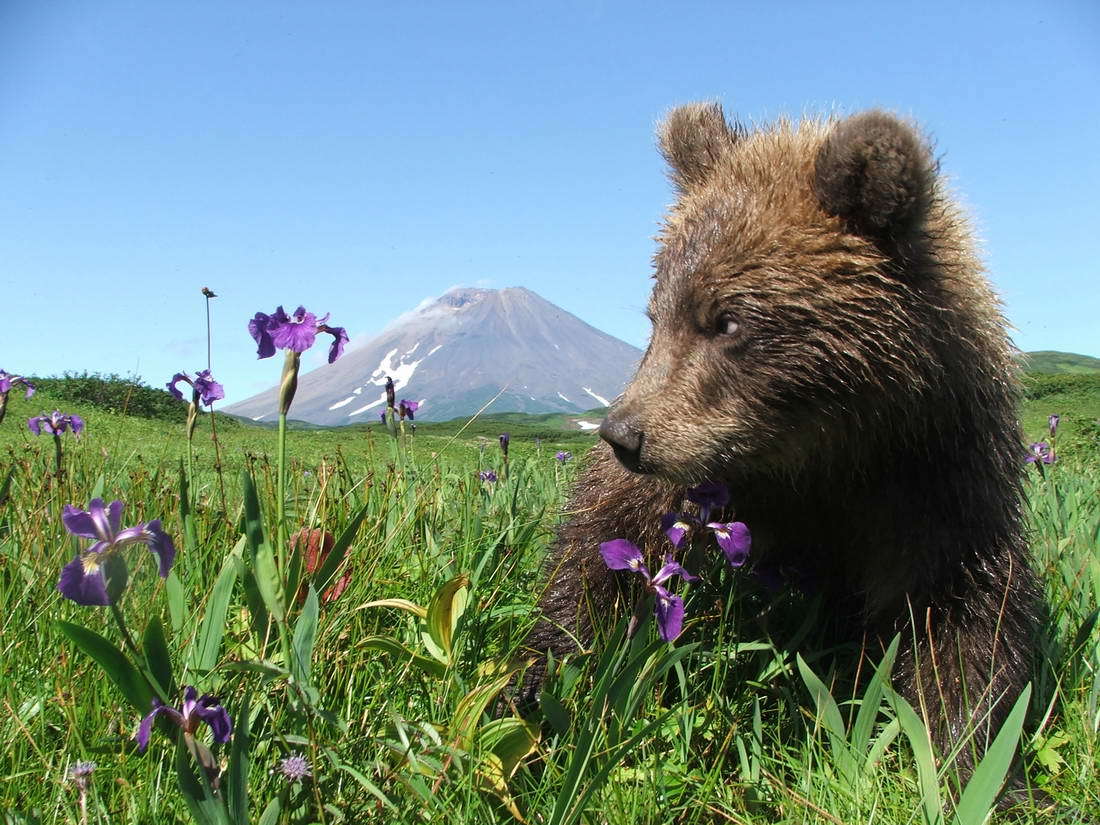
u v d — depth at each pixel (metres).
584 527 0.90
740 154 0.91
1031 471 1.63
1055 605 0.96
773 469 0.83
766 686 0.80
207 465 2.15
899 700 0.63
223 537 0.87
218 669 0.57
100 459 1.26
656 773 0.63
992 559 0.79
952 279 0.81
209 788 0.47
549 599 0.90
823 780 0.66
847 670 0.88
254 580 0.63
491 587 0.89
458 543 0.94
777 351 0.77
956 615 0.79
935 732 0.77
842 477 0.82
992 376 0.82
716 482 0.81
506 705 0.75
